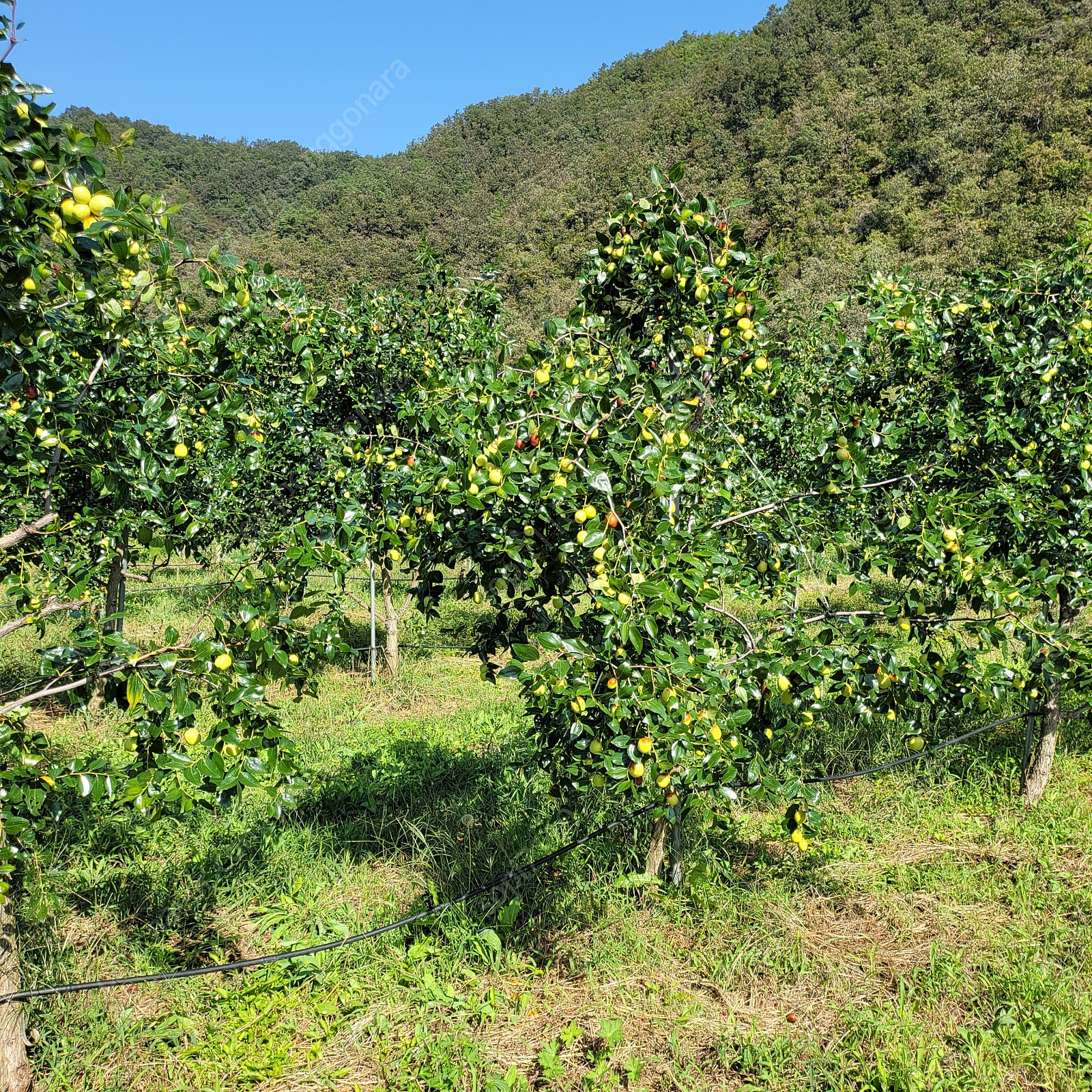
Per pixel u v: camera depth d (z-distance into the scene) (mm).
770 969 3689
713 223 3738
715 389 4043
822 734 6168
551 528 3119
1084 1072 3014
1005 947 3736
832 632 3398
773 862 4574
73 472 3920
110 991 3547
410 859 4707
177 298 2717
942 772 5574
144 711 2680
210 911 4195
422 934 3918
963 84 63375
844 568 4297
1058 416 4398
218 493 5898
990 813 5078
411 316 7965
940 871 4406
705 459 4293
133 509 4543
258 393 3340
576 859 4523
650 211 3725
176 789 2662
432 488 3141
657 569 2807
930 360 4617
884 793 5359
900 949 3787
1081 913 3957
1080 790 5328
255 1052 3211
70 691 2715
